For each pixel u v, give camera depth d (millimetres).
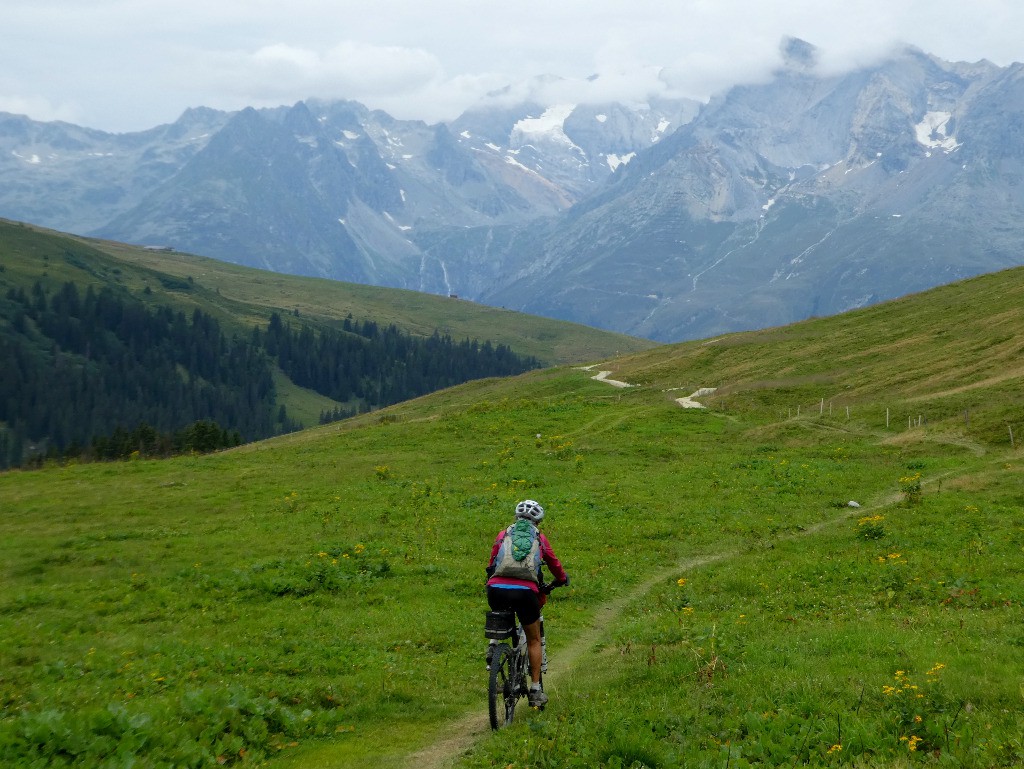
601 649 16797
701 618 18422
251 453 61031
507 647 11383
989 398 55719
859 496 36250
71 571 25812
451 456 53531
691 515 33531
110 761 8984
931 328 88250
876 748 8555
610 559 26859
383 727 11906
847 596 19312
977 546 23297
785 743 8953
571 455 52281
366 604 21266
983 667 11383
